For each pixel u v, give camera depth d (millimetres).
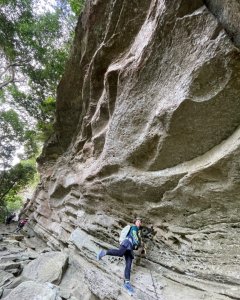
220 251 4797
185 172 5059
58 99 11883
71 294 7336
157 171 5805
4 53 20531
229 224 4734
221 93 4121
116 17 6969
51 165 15539
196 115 4535
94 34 8586
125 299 5859
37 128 22672
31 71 19594
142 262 6473
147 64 5293
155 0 5395
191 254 5352
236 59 3777
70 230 10516
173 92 4770
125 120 6180
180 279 5414
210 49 4004
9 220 24703
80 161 10695
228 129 4414
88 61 9578
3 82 22000
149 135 5531
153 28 5008
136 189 6391
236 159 4125
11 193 32125
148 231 6531
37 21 18891
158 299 5309
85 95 9992
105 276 6953
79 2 15969
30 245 14523
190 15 4254
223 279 4629
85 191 9188
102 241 8094
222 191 4531
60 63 18594
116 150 6664
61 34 18906
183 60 4551
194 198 5109
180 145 5082
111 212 8031
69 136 13148
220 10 3949
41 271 8398
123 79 6039
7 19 18359
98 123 8328
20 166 29156
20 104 21859
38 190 17484
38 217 15711
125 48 7031
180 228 5727
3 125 27188
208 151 4816
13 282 8016
